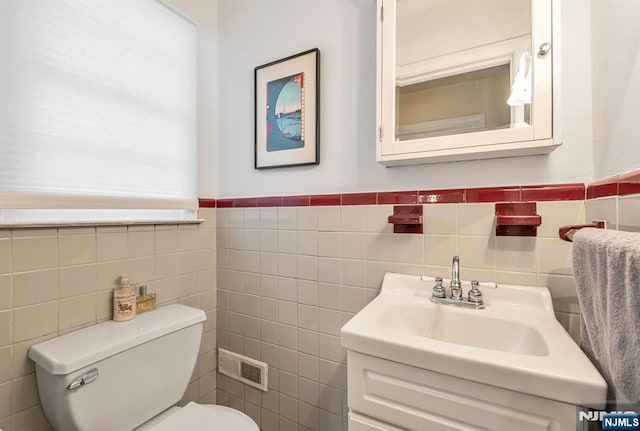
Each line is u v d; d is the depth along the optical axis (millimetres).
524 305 891
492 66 920
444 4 996
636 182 565
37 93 930
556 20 811
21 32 899
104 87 1094
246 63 1473
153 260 1247
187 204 1390
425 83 1011
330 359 1240
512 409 558
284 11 1365
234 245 1487
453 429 602
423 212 1065
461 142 915
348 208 1200
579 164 861
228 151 1526
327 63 1255
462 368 589
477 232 986
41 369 868
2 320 842
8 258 852
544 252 899
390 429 668
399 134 1040
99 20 1077
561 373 525
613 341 466
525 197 922
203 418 975
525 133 836
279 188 1374
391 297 1016
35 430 904
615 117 694
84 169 1038
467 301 917
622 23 660
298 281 1312
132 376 945
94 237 1050
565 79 877
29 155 914
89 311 1031
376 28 1076
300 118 1303
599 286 531
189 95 1410
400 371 658
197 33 1455
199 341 1172
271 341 1380
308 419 1291
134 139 1188
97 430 861
